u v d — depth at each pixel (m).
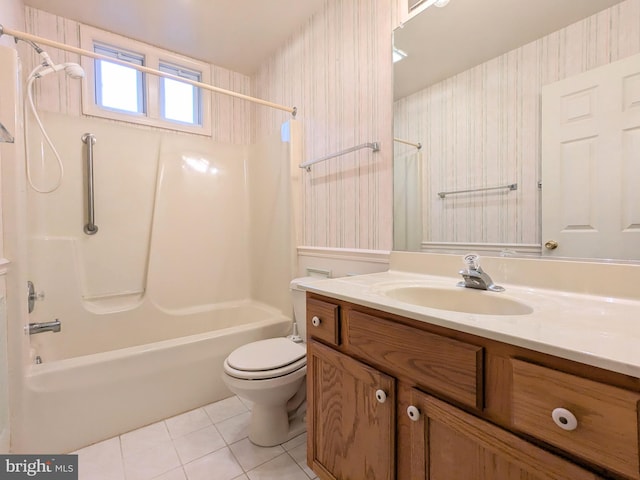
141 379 1.53
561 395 0.53
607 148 0.90
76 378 1.38
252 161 2.66
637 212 0.86
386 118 1.54
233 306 2.56
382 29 1.56
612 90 0.89
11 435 1.23
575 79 0.96
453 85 1.29
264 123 2.62
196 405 1.69
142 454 1.35
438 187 1.34
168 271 2.31
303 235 2.12
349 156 1.75
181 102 2.59
